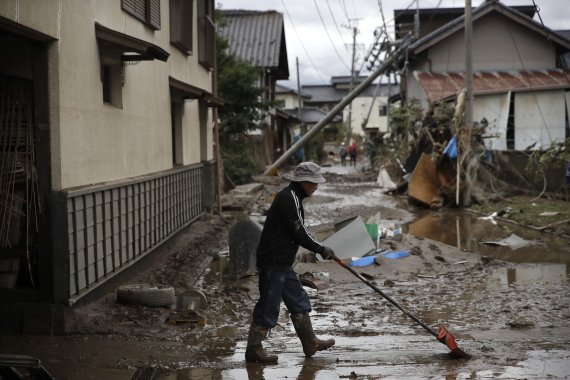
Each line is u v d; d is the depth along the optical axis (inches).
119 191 307.4
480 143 690.2
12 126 232.7
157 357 214.4
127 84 336.5
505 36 1120.2
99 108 288.4
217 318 267.4
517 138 839.1
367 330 248.5
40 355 214.2
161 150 418.6
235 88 989.8
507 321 257.6
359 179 1178.6
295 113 2746.1
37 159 235.8
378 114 2930.6
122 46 292.4
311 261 378.9
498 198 670.5
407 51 1109.7
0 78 232.8
